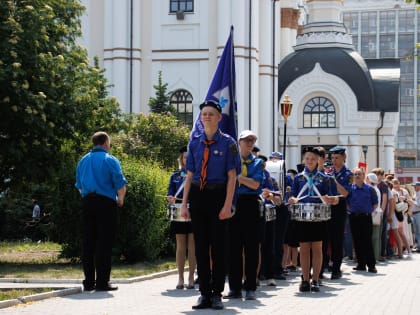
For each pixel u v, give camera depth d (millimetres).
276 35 48375
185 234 13109
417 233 26375
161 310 10047
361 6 119000
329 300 11742
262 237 12820
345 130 51875
